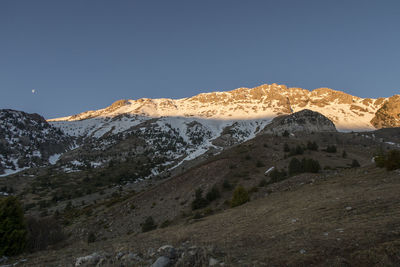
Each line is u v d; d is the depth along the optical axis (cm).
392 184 2067
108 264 969
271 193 3747
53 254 1504
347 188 2386
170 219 4731
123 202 6662
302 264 778
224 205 4544
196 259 867
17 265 1266
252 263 813
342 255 813
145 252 1148
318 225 1264
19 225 1731
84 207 8325
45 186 14625
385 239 885
